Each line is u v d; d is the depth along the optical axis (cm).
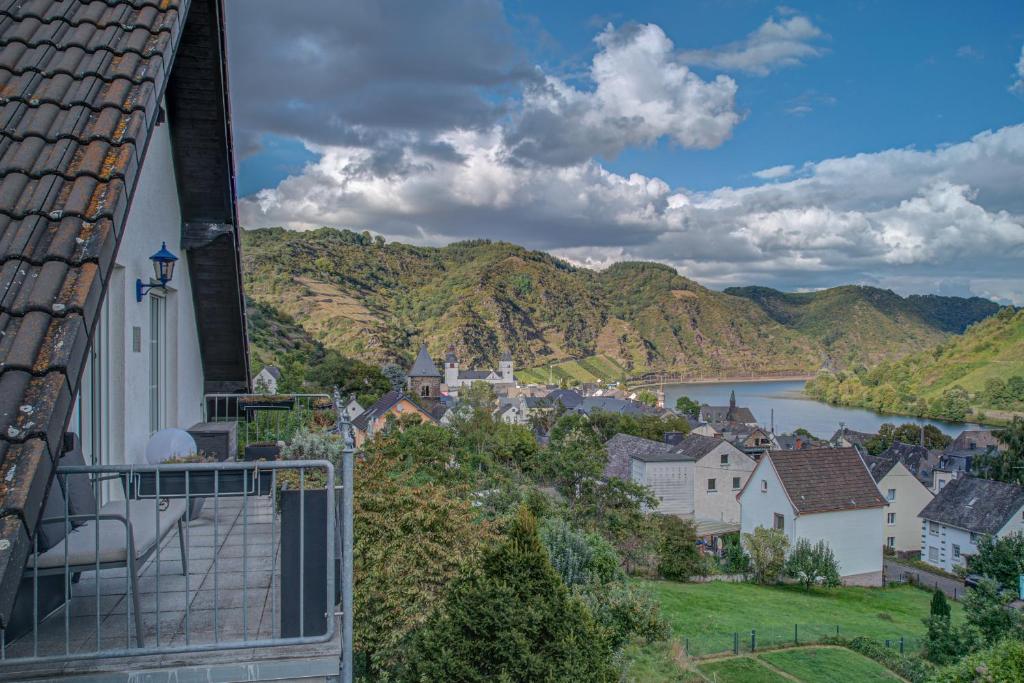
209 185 825
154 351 793
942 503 4400
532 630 912
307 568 398
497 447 4772
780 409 17112
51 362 274
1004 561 3366
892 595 3491
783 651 2228
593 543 1986
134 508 483
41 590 424
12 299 291
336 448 730
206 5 659
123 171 336
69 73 390
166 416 826
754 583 3444
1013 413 14200
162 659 352
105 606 454
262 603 462
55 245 303
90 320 302
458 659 916
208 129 778
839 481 3778
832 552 3516
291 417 1042
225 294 932
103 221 317
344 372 9544
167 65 418
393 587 1215
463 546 1276
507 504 2358
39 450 258
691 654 2108
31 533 254
